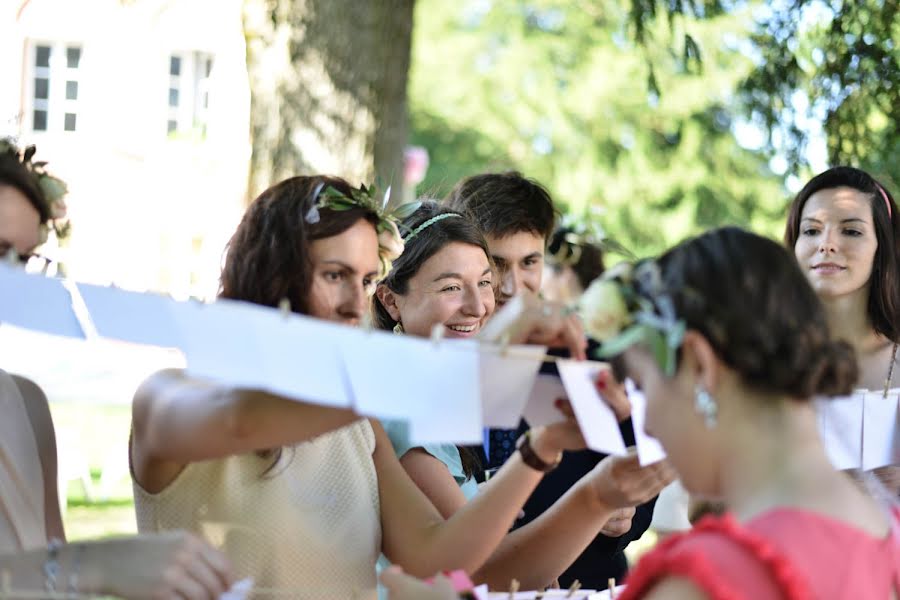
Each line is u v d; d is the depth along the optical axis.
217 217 16.23
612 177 15.88
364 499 2.84
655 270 2.00
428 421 2.13
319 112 6.88
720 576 1.77
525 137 18.70
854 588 1.81
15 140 2.84
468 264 3.52
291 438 2.25
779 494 1.89
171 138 16.67
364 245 2.66
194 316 2.17
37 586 2.14
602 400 2.36
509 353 2.23
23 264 2.52
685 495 3.72
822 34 6.43
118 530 7.54
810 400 1.96
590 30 17.77
